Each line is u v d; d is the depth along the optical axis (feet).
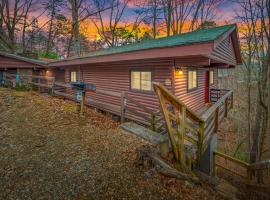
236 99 64.80
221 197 13.64
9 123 19.97
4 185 10.78
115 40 97.45
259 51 31.65
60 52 133.28
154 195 10.59
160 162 12.56
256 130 27.58
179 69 24.36
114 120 24.54
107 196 10.31
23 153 14.40
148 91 26.53
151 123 20.81
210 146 22.67
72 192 10.50
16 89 39.52
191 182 12.88
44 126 19.84
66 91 44.83
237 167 32.78
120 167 12.91
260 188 17.97
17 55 54.39
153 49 20.92
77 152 14.82
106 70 33.58
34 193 10.32
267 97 27.81
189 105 28.71
